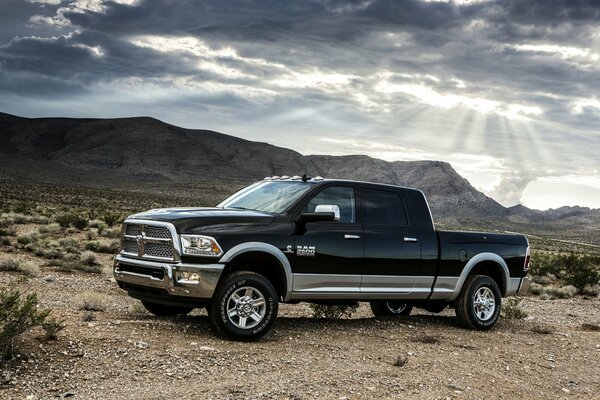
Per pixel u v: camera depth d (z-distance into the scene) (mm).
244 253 7551
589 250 143875
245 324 7473
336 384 6145
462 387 6562
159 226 7480
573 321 13508
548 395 6773
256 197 8703
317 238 8062
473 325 9688
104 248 22109
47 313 6367
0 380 5410
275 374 6230
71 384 5473
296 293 7977
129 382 5629
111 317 8234
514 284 10344
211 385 5723
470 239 9758
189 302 7355
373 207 8812
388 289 8812
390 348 7844
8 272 14234
